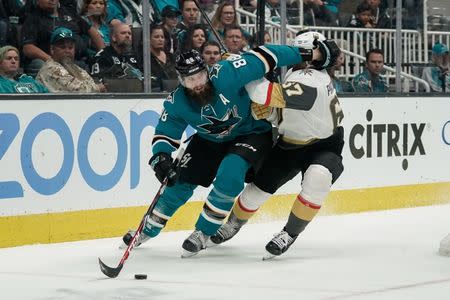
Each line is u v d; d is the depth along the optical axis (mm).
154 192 8141
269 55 6359
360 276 6020
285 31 9250
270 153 6824
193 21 8836
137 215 8023
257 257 6812
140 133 8039
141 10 8547
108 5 8242
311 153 6773
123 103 7902
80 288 5641
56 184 7488
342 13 9914
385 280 5875
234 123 6527
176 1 8719
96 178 7738
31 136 7328
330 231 8188
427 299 5285
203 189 8492
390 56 10117
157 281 5852
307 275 6062
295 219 6664
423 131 10133
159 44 8578
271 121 6637
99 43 8156
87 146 7672
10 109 7203
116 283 5793
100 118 7750
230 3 9094
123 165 7918
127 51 8297
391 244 7453
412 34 10289
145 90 8305
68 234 7574
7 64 7555
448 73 10516
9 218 7230
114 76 8219
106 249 7195
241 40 9180
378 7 10055
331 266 6410
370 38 10016
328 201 9250
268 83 6406
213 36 8992
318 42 6586
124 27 8273
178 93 6449
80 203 7641
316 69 6645
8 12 7672
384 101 9734
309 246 7332
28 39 7754
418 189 10078
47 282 5852
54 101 7453
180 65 6203
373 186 9641
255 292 5480
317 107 6527
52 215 7473
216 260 6668
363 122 9531
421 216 9250
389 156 9789
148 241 7613
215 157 6723
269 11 9438
